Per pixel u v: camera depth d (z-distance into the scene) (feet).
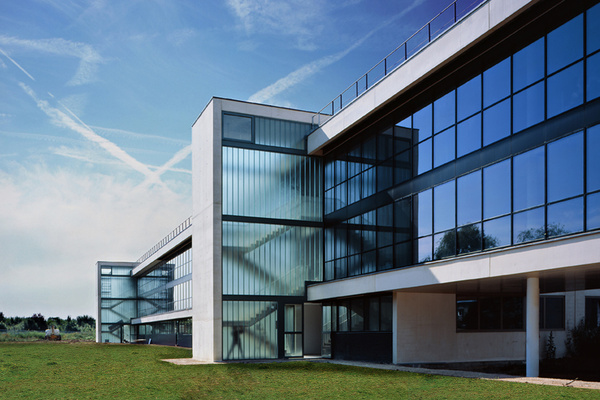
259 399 42.63
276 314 84.74
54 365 70.08
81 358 83.41
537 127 49.21
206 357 83.15
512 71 52.49
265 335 83.66
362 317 77.77
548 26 48.62
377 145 75.15
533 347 53.06
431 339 72.08
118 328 209.67
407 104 68.80
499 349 77.51
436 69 61.31
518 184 50.90
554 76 47.73
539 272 49.42
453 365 71.77
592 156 43.50
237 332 82.12
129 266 215.92
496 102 54.34
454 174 59.67
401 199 68.80
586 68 44.57
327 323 86.69
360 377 55.42
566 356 85.56
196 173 92.89
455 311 74.28
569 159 45.70
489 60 55.57
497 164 53.67
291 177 88.63
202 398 43.42
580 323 87.76
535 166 49.14
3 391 46.57
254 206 85.56
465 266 56.54
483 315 77.61
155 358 86.84
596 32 43.88
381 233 72.79
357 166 80.18
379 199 73.82
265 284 84.64
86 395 44.62
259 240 85.15
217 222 83.05
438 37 59.98
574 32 45.93
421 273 63.05
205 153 87.97
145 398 43.21
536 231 48.55
